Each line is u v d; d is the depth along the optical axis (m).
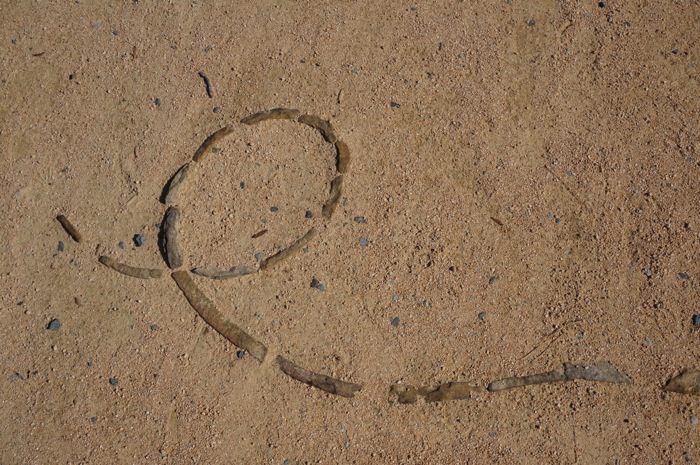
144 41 1.32
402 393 1.20
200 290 1.23
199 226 1.25
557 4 1.32
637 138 1.27
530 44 1.30
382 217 1.25
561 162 1.26
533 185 1.25
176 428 1.20
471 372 1.20
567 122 1.27
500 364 1.21
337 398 1.20
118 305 1.23
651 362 1.20
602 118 1.27
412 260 1.24
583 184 1.25
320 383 1.20
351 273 1.23
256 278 1.23
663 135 1.27
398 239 1.24
